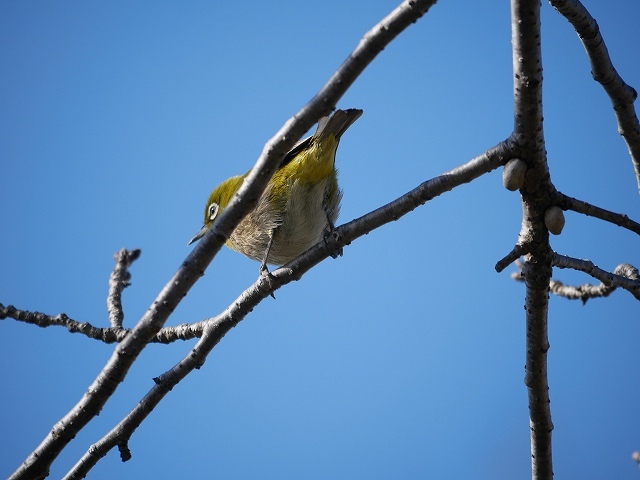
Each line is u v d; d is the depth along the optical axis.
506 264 9.14
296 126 7.97
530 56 7.91
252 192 8.52
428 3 7.02
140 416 10.23
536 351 9.74
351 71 7.53
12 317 11.19
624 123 9.84
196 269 8.97
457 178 8.96
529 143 8.44
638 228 8.88
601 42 9.16
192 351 10.43
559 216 8.75
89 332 11.28
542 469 10.39
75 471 10.27
